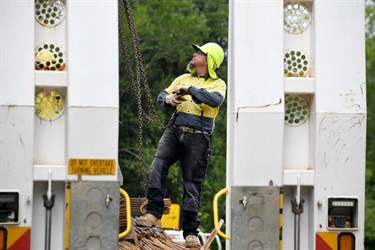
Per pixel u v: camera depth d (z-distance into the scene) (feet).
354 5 53.42
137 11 188.14
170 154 66.85
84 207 50.49
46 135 51.60
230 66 53.52
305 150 53.88
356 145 52.95
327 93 52.95
